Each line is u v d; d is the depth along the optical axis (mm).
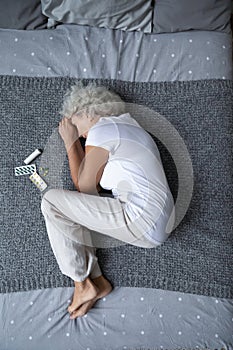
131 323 1720
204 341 1711
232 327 1716
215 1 1915
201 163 1851
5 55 1951
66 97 1896
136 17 1949
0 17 1958
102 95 1776
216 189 1821
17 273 1772
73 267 1687
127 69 1949
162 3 1942
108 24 1970
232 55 2023
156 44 1975
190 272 1764
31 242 1797
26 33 1983
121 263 1779
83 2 1891
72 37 1975
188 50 1962
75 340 1711
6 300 1745
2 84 1916
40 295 1749
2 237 1803
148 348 1719
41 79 1922
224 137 1862
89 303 1727
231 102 1901
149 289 1753
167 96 1916
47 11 1940
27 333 1716
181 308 1729
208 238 1786
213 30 1990
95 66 1946
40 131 1883
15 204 1825
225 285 1749
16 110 1896
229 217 1801
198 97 1905
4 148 1867
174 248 1784
